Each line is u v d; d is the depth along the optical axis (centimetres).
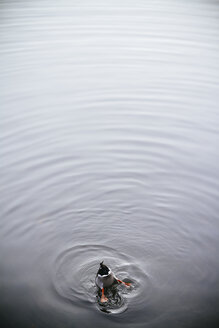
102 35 2152
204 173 1152
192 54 1936
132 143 1298
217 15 2455
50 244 895
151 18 2422
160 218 977
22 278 806
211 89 1627
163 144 1292
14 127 1376
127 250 873
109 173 1156
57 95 1584
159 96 1580
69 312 725
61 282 790
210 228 941
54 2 2794
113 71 1777
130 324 699
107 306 730
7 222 962
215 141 1311
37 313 727
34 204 1027
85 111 1485
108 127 1388
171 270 818
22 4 2730
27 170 1166
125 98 1565
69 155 1238
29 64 1827
